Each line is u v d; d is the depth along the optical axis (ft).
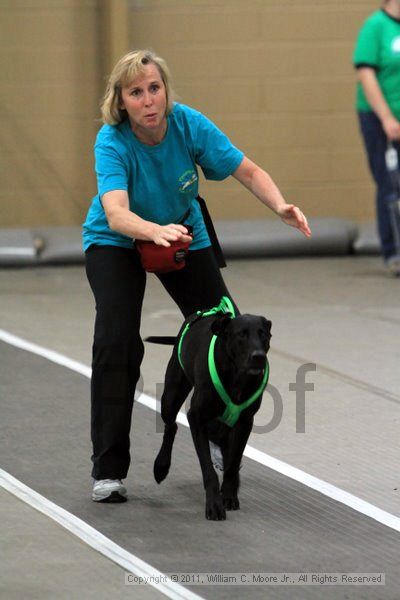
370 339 44.88
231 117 69.05
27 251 62.23
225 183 69.67
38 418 33.94
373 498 27.53
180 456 30.63
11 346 43.16
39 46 66.28
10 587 21.86
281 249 65.26
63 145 67.46
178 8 67.36
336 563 23.38
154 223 25.90
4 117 66.64
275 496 27.55
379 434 32.71
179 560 23.40
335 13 69.15
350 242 66.69
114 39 65.77
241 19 68.23
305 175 70.28
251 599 21.48
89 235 27.12
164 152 26.25
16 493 27.37
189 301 27.89
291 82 69.36
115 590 21.80
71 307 51.19
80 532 24.81
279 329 46.57
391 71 56.24
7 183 67.21
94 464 26.99
